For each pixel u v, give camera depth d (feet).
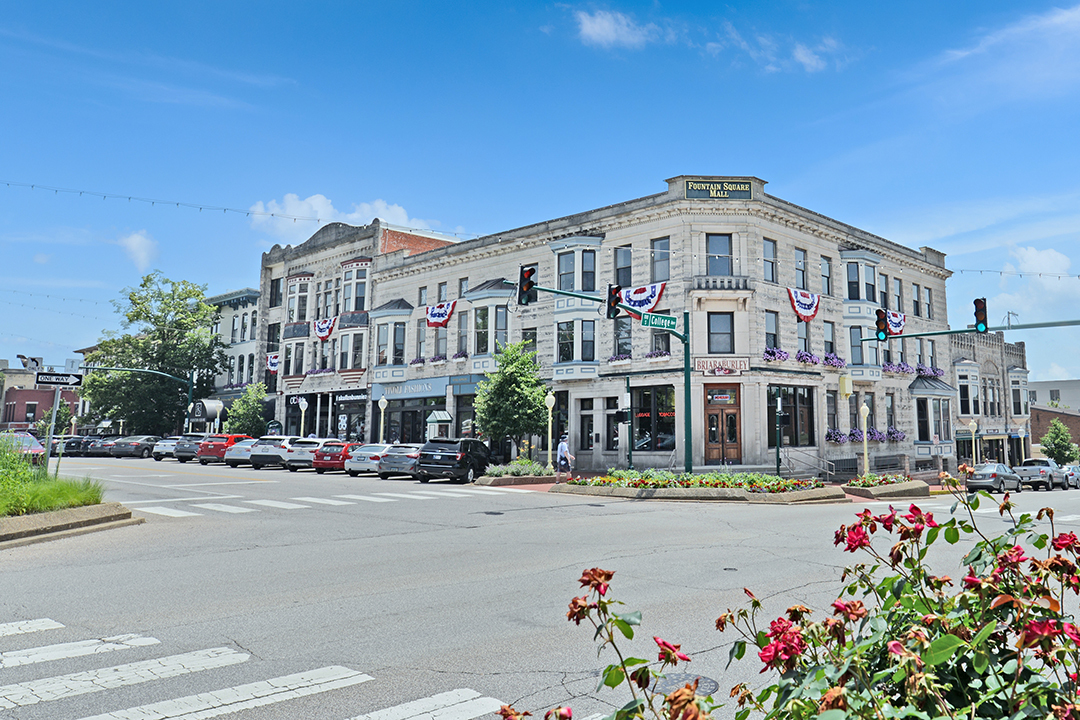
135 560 34.22
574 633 22.41
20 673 18.37
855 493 77.15
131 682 17.80
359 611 24.95
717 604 26.02
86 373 174.60
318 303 159.53
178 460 138.92
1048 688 7.49
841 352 114.42
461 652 20.47
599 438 107.55
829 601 26.40
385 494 69.72
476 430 121.19
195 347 178.70
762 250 103.55
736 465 96.73
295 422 158.92
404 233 151.43
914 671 7.29
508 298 119.96
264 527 45.88
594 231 111.55
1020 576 9.05
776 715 7.97
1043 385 267.80
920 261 133.49
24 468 48.06
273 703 16.56
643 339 104.73
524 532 45.01
